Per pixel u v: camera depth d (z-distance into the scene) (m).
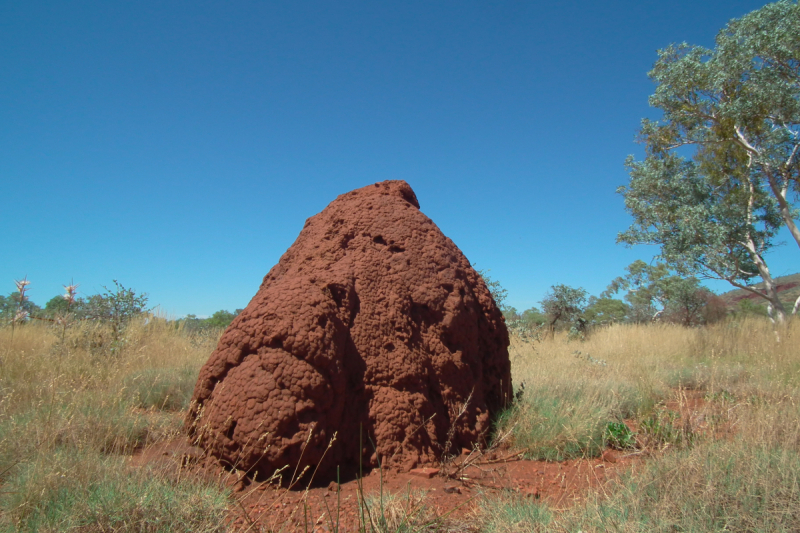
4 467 3.21
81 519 2.55
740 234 17.91
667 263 19.19
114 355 7.50
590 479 3.69
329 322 3.86
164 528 2.54
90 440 3.64
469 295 4.95
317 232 5.02
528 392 5.92
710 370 9.29
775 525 2.53
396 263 4.71
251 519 2.85
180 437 4.38
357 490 3.36
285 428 3.42
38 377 5.66
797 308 18.25
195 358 8.53
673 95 18.72
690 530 2.47
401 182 5.70
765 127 17.27
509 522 2.70
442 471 3.77
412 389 4.09
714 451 3.35
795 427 3.89
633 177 20.53
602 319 28.78
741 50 16.70
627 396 6.34
